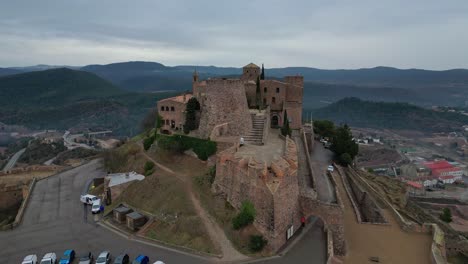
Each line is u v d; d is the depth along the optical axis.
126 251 47.22
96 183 80.12
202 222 50.62
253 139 72.31
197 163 69.75
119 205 63.28
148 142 85.88
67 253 45.09
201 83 92.44
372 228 54.38
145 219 55.56
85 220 59.41
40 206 66.56
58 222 58.56
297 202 52.47
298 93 96.31
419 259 44.78
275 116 96.44
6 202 81.25
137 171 76.69
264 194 45.41
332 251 43.69
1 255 46.97
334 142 91.19
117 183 68.50
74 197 72.12
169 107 84.81
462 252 71.69
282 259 43.12
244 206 47.75
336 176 74.25
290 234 49.25
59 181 84.38
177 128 83.94
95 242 50.44
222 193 55.38
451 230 80.06
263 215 45.72
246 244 45.78
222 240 47.03
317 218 56.28
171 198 58.38
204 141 68.94
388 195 82.88
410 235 51.91
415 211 84.12
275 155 57.72
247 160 52.91
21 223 58.25
